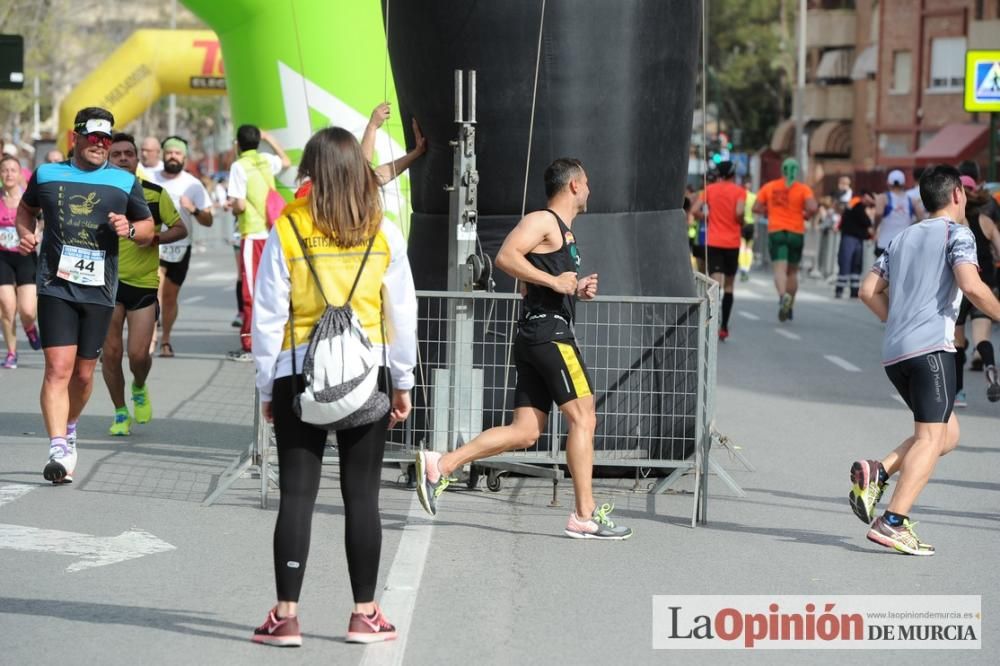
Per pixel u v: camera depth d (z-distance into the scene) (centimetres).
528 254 973
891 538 987
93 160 1149
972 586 905
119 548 961
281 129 2142
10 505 1083
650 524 1064
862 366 2145
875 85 8606
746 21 10612
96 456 1287
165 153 2005
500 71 1177
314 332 725
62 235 1148
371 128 1189
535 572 917
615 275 1202
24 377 1844
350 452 749
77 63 8375
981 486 1246
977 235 1780
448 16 1171
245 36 2148
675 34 1227
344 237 730
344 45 2114
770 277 4506
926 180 1020
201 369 1950
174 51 3897
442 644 763
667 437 1168
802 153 6088
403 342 747
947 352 1001
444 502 1123
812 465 1327
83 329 1167
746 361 2184
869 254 3978
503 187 1199
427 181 1230
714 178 2509
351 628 764
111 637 767
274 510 1084
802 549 998
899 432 1529
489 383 1184
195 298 3209
